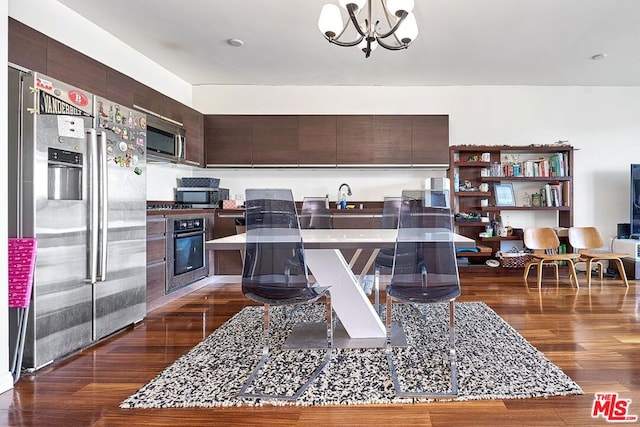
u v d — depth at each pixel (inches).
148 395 66.1
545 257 149.3
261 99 186.2
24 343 74.4
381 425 57.1
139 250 108.2
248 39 132.8
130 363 80.5
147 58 150.6
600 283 157.6
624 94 184.4
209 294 145.6
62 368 78.0
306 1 107.9
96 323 90.9
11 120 74.2
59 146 79.8
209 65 158.7
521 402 63.2
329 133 174.4
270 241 71.2
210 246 73.2
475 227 182.5
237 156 175.0
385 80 176.9
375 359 80.3
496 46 137.4
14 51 82.8
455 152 182.2
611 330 98.5
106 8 112.0
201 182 173.8
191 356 83.5
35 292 75.4
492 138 185.6
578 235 165.2
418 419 58.6
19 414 60.7
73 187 86.3
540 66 158.6
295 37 131.2
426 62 153.8
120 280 99.8
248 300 135.2
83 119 85.6
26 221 74.4
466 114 185.3
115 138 97.0
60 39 109.5
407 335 95.0
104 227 88.9
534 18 116.1
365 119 174.2
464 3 107.2
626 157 184.9
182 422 58.4
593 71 164.6
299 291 71.7
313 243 72.0
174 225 135.9
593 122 184.9
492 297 134.0
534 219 186.4
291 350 85.8
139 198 107.9
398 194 186.7
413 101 185.3
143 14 115.7
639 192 171.0
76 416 60.1
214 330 102.2
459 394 65.2
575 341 90.7
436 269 71.6
